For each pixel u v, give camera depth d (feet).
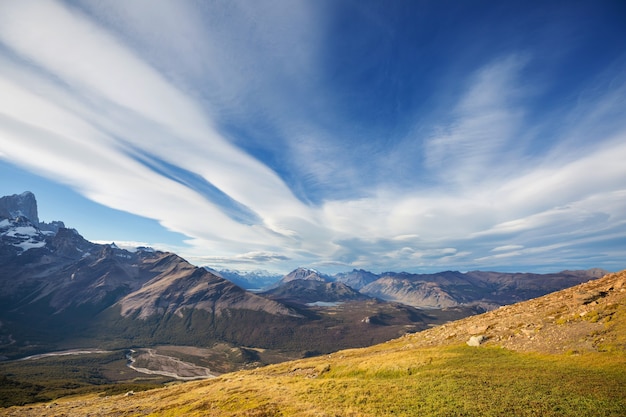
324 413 117.80
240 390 187.93
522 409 97.35
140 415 184.14
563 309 196.13
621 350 134.92
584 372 124.16
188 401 190.80
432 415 102.22
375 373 184.03
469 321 261.44
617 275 221.66
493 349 180.96
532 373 131.03
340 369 213.05
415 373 167.12
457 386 125.80
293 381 196.95
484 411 99.30
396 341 308.40
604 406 92.89
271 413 128.47
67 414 227.20
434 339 245.45
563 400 100.07
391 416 107.14
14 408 276.62
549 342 164.66
